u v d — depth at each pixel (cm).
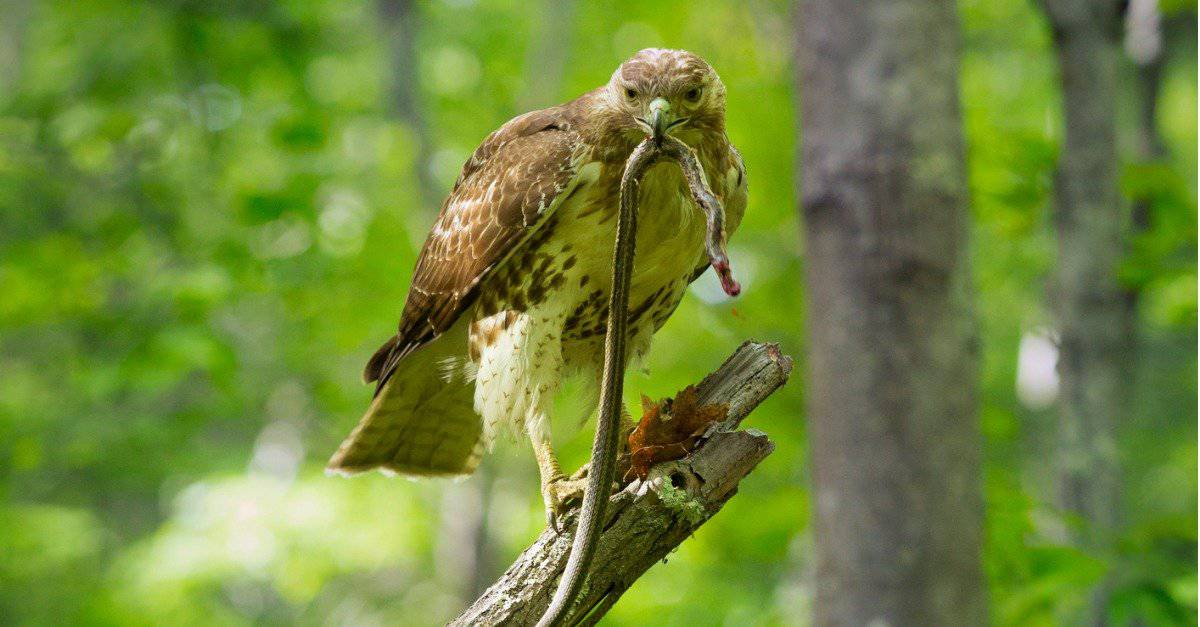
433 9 2073
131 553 1717
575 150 578
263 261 1388
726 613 1430
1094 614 926
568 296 593
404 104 1727
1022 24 1827
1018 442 1407
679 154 355
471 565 1625
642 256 576
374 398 689
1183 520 860
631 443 450
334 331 1510
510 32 2095
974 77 1927
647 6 1980
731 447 446
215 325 1465
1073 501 943
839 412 625
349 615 1867
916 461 612
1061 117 992
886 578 610
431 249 645
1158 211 993
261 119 1546
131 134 1402
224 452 1748
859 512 616
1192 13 1361
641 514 437
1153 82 1203
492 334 601
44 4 1817
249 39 1537
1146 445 2038
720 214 348
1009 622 759
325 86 2000
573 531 436
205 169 1471
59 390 1606
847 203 629
